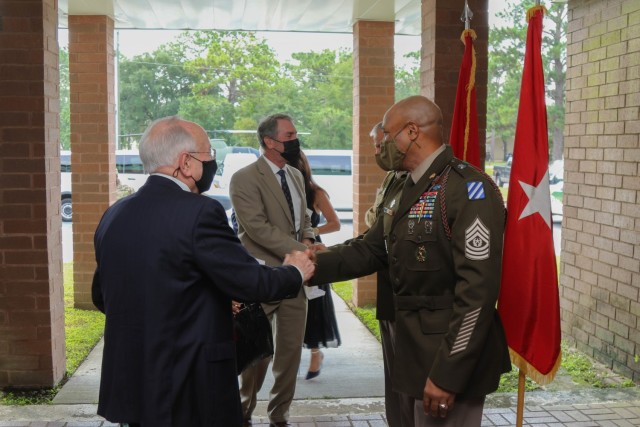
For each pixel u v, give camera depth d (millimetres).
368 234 3096
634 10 4879
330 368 5520
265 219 3715
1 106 4484
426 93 5035
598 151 5367
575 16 5688
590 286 5512
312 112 24984
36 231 4598
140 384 2207
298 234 3957
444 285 2590
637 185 4867
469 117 3865
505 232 2922
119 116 24172
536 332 2848
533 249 2855
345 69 25266
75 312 7184
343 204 18312
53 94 4699
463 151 3920
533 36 2990
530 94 2959
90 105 6984
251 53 24922
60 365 4941
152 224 2219
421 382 2588
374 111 7297
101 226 2340
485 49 4871
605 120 5258
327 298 5023
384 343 3221
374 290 7590
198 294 2246
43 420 4129
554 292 2840
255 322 2916
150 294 2188
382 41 7258
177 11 6934
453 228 2518
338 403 4590
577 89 5672
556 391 4719
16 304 4648
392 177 3184
